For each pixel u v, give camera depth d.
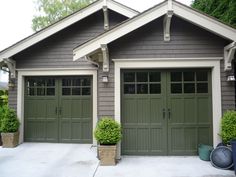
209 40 6.26
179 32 6.30
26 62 8.13
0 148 7.44
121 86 6.43
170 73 6.45
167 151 6.35
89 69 8.03
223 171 5.21
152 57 6.27
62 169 5.42
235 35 5.72
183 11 5.79
